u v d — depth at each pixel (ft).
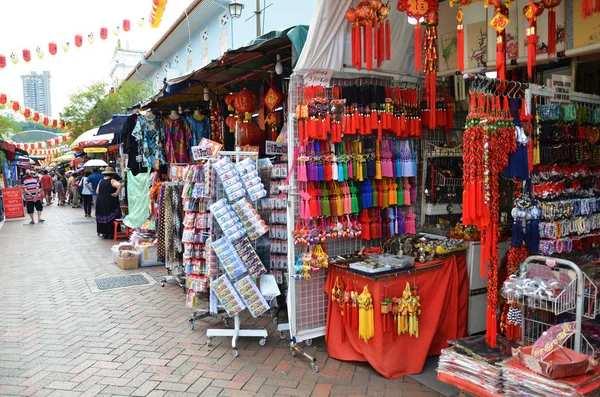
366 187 14.75
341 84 14.73
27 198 50.19
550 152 12.28
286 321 16.93
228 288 14.16
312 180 13.71
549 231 11.80
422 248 13.89
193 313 17.44
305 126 13.52
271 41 14.74
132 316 17.78
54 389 12.06
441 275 13.80
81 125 64.90
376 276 12.35
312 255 13.85
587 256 13.33
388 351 12.57
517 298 10.65
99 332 16.10
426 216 16.35
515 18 12.42
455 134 16.66
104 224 37.01
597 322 12.05
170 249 21.04
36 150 89.40
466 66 13.89
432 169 15.84
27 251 33.12
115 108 64.08
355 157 14.32
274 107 17.79
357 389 11.93
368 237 14.97
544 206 11.89
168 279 22.40
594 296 10.16
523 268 10.98
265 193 14.65
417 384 12.23
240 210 14.29
